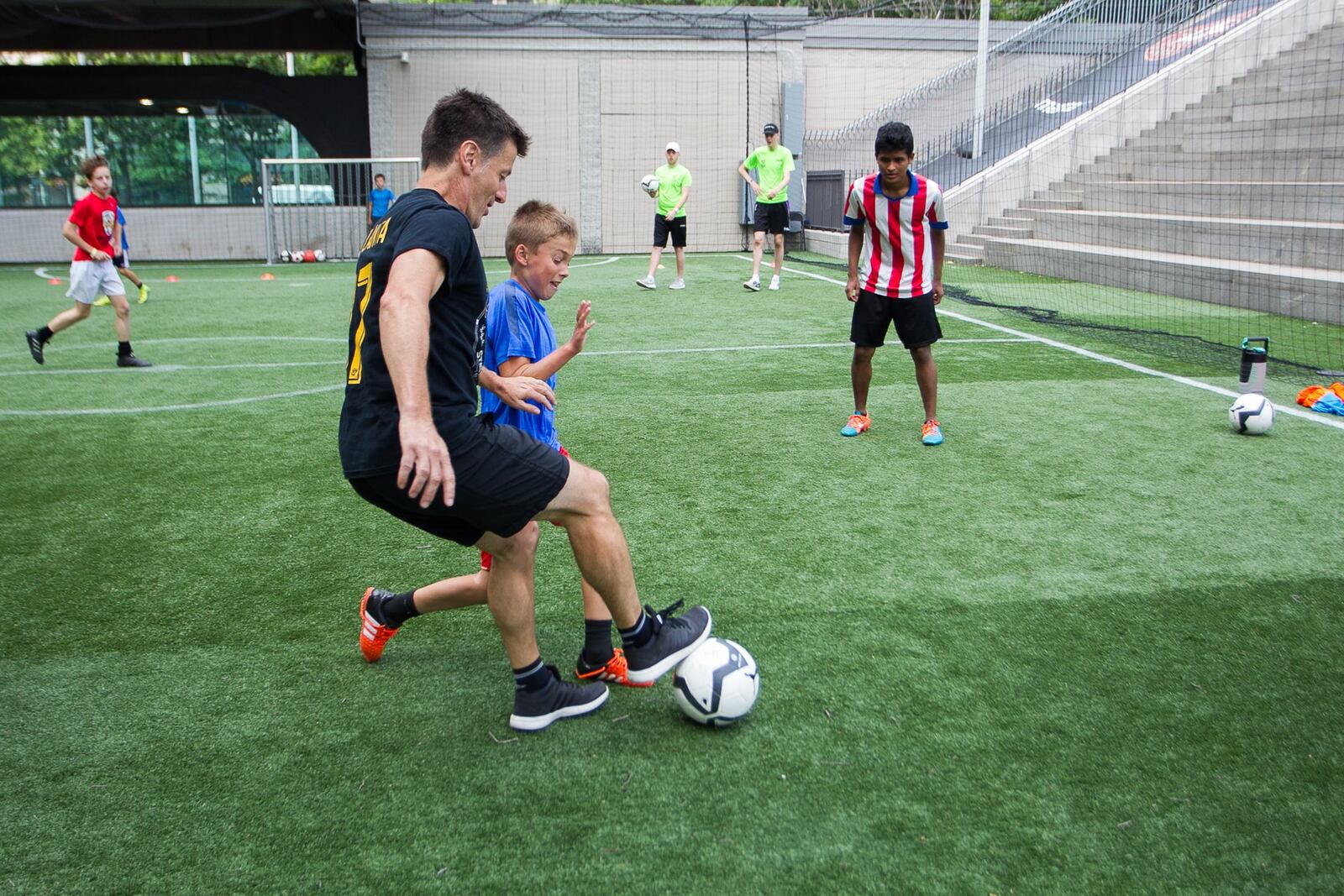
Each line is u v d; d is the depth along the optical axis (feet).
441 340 7.98
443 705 9.78
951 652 10.66
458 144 8.30
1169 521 14.51
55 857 7.57
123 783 8.52
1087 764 8.61
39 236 67.41
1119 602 11.84
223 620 11.73
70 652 10.94
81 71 66.03
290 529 14.66
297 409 22.15
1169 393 22.44
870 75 71.05
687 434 19.49
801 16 67.82
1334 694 9.76
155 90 66.69
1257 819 7.87
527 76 66.74
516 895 7.07
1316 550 13.38
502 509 8.24
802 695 9.80
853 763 8.66
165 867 7.44
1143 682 10.01
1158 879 7.20
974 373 24.89
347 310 39.86
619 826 7.84
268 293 46.19
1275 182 42.16
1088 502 15.37
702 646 9.28
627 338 30.94
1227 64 56.59
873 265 18.28
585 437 19.36
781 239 43.32
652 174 68.95
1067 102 63.82
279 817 8.02
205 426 20.67
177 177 68.44
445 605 10.23
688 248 70.03
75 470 17.62
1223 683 9.98
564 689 9.42
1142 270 39.86
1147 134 54.54
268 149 68.80
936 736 9.07
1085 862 7.39
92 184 26.45
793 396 22.65
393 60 65.62
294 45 66.69
